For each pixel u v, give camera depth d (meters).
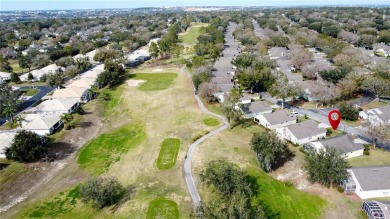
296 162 71.38
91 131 91.50
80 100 113.50
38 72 148.12
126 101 115.44
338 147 71.62
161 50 185.62
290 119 91.31
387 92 104.56
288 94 101.94
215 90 110.69
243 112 96.00
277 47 193.38
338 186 60.94
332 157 61.03
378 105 103.88
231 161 72.12
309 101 110.44
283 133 83.31
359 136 82.62
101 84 131.38
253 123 92.88
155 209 56.81
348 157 72.25
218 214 46.09
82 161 75.81
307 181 64.44
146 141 84.19
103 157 77.44
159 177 67.31
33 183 67.06
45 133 86.38
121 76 147.12
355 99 110.38
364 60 147.12
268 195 60.47
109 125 96.62
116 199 60.72
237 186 55.12
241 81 118.75
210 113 101.19
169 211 56.16
